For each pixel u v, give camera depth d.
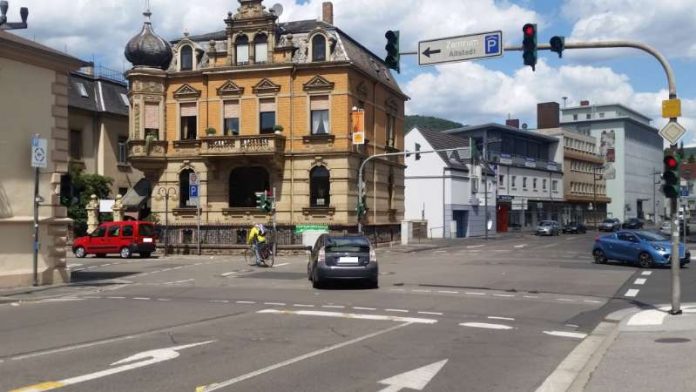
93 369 8.61
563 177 89.56
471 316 13.78
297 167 39.44
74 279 23.28
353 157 39.44
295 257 36.28
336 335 11.32
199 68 40.97
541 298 17.11
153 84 41.06
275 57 39.91
